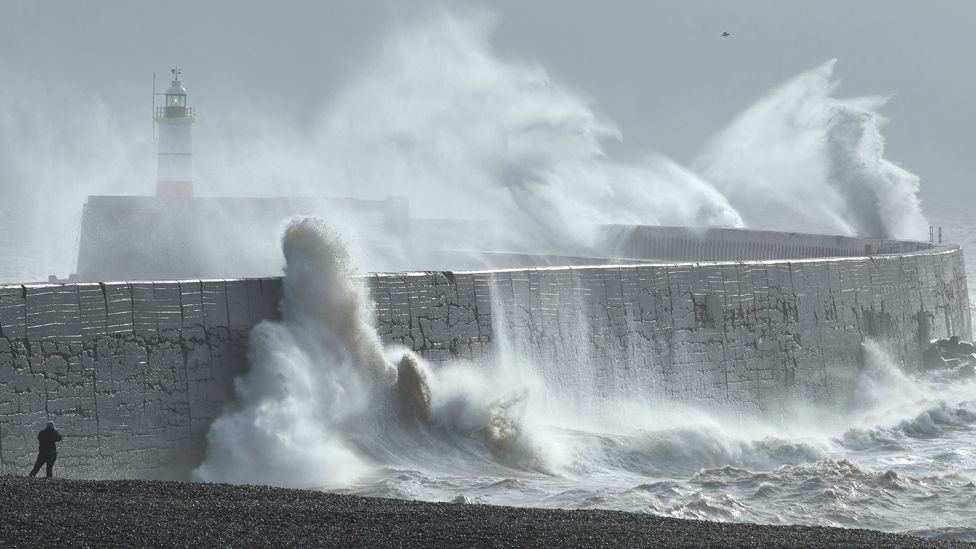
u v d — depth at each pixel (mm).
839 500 65375
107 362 62969
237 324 68875
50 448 57188
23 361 59656
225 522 45625
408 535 45375
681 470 78562
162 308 65625
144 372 64375
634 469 77188
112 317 63375
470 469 71562
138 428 63906
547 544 45094
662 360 92250
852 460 82562
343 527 46062
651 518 52219
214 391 67312
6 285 60125
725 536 48656
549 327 84500
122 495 49594
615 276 89750
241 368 68688
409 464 70500
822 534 50750
